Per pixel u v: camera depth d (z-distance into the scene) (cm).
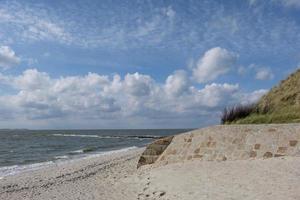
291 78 2267
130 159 2370
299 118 1747
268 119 1848
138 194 1230
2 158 3522
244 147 1445
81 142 7112
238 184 1077
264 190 966
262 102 2262
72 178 1783
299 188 928
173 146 1691
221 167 1341
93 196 1279
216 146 1529
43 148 5119
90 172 1947
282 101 2105
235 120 2128
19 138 9456
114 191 1339
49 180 1770
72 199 1252
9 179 1867
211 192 1049
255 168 1230
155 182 1341
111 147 5116
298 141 1332
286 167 1174
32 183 1700
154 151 1736
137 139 8744
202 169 1368
